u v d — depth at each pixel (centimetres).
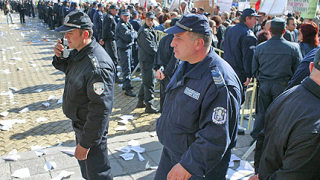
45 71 843
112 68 234
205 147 168
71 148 389
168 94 208
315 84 137
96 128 227
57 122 510
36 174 325
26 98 622
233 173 331
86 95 231
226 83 176
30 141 439
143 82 550
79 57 227
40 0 2567
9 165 340
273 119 153
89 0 1741
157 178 228
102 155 252
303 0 645
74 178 320
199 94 179
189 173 171
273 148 148
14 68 859
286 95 150
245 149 392
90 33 231
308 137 126
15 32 1648
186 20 182
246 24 423
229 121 173
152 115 559
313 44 393
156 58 458
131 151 387
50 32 1727
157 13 862
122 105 606
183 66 204
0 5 3672
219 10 915
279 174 139
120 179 323
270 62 363
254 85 430
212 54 189
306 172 129
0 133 459
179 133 191
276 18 363
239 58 425
